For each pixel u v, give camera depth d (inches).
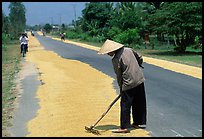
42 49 1424.7
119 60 267.4
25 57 1029.2
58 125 298.0
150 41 1721.2
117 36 1545.3
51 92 442.0
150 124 297.4
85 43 1955.0
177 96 409.7
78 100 391.2
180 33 1187.3
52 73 630.5
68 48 1466.5
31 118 326.0
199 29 1114.1
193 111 339.9
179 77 557.3
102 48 271.4
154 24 1229.7
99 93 428.5
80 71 649.0
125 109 273.0
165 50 1317.7
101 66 730.2
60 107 361.4
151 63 795.4
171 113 333.4
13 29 2780.5
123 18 1727.4
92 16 2407.7
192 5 1123.3
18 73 652.1
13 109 362.9
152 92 436.1
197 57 981.2
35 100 403.2
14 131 288.7
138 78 271.7
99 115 325.7
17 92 456.1
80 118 317.1
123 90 271.6
